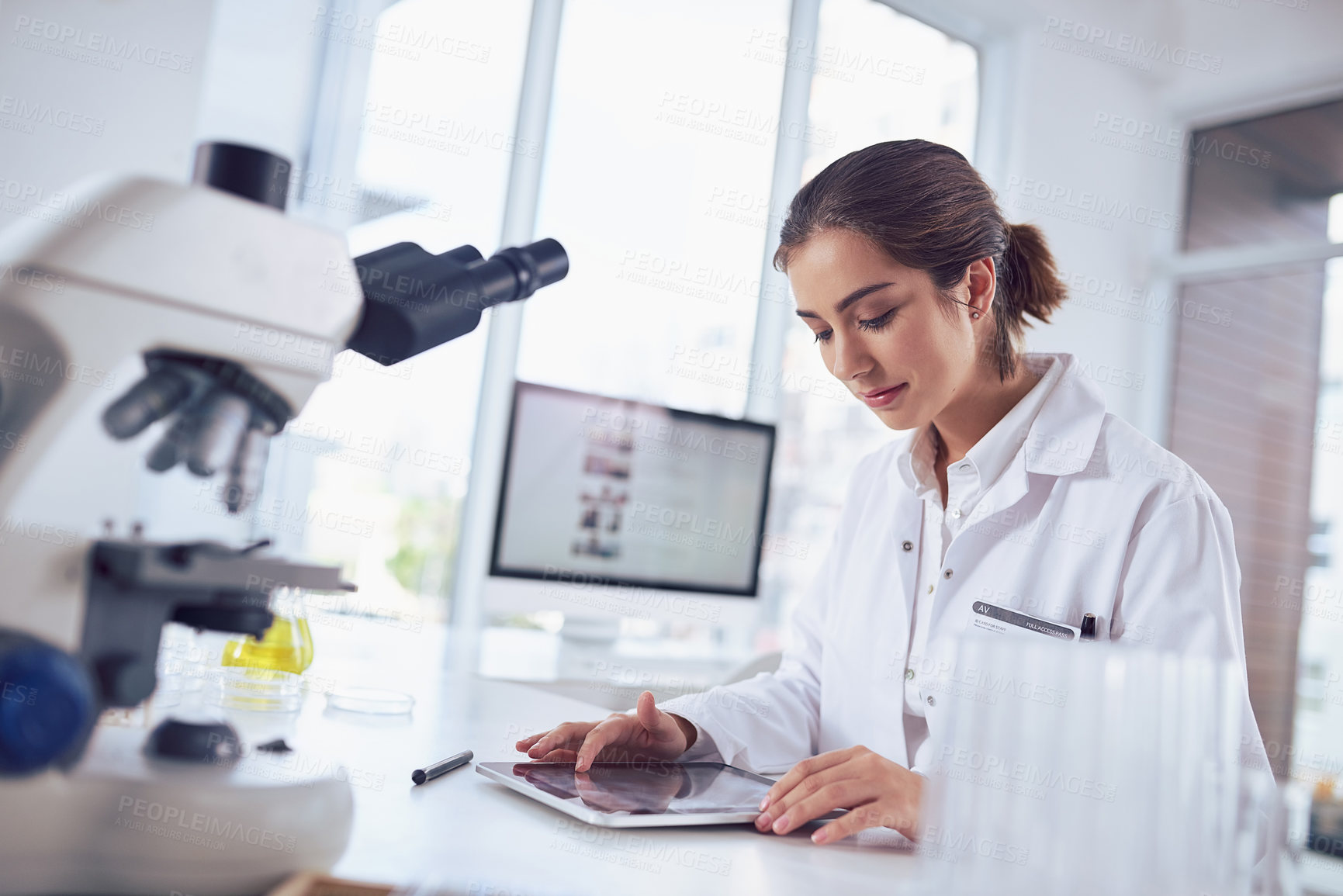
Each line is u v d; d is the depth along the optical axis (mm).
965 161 1082
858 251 986
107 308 584
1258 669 3473
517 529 2223
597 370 2877
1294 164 3586
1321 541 3391
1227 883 508
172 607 656
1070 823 502
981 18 3527
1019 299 1186
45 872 539
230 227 631
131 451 610
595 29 2826
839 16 3350
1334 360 3430
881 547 1264
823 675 1271
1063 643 517
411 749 927
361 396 2479
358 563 2482
